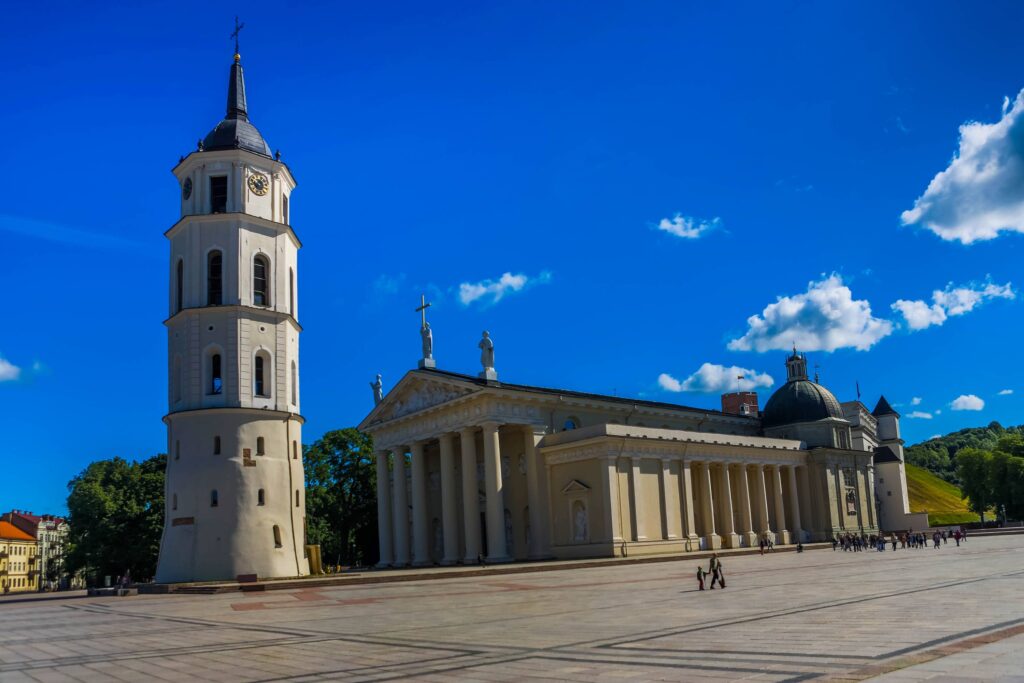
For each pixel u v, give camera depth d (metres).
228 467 57.38
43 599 58.06
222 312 59.47
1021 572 37.56
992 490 144.12
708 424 98.44
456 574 52.75
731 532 84.50
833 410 103.88
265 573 56.72
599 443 72.25
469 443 76.06
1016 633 16.62
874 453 133.25
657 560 67.19
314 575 61.03
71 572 88.12
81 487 85.88
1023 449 154.75
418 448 82.81
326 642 21.31
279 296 62.53
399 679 14.95
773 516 93.69
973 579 34.47
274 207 63.81
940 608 22.92
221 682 15.45
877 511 131.88
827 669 13.66
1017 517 144.88
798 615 22.97
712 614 24.47
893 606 24.25
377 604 34.59
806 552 80.50
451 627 23.81
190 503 56.94
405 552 82.81
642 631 20.66
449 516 77.94
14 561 189.00
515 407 76.06
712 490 86.12
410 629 23.70
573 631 21.33
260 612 32.44
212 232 60.88
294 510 60.31
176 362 61.03
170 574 56.31
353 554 109.38
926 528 128.25
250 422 58.78
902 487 131.38
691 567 57.53
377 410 87.38
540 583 44.78
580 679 13.98
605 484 71.50
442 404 78.06
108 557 83.94
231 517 56.69
